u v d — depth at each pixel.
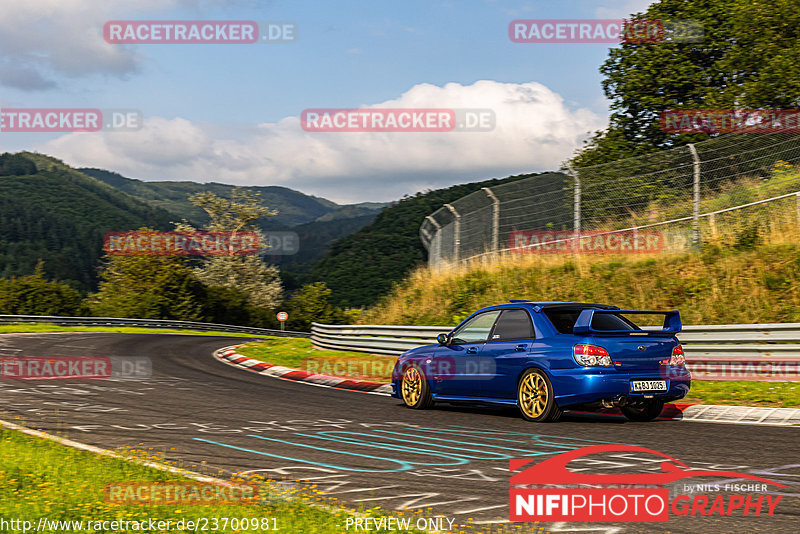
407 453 7.35
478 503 5.33
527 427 9.04
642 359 9.23
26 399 11.59
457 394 10.61
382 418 10.02
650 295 16.92
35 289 50.12
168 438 8.27
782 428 8.58
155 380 14.95
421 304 22.20
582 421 9.62
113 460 6.54
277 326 69.50
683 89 31.61
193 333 47.00
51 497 5.02
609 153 32.06
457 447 7.67
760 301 15.13
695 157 18.67
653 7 32.62
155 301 57.16
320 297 73.06
